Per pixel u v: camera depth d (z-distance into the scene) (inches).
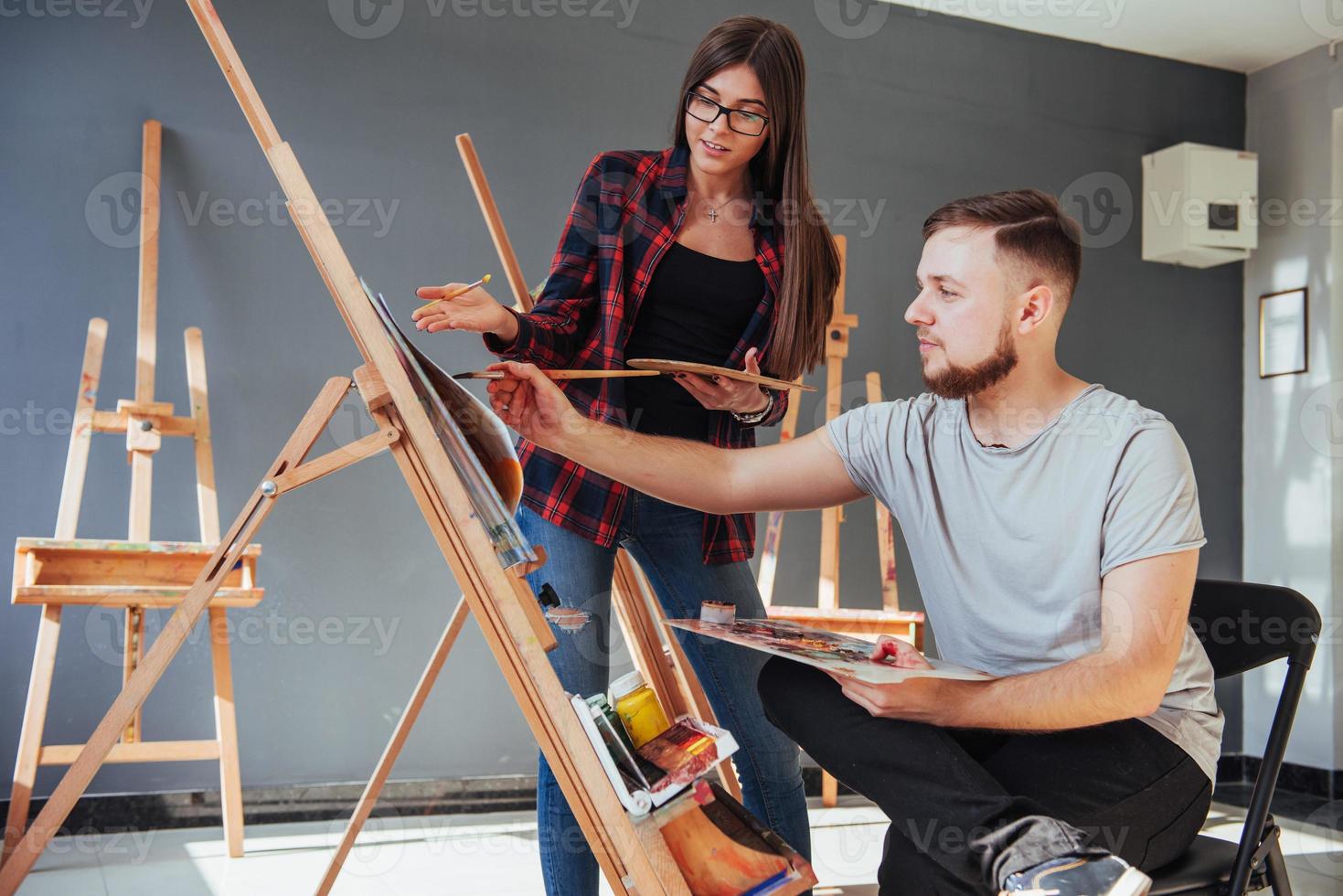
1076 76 156.3
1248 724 156.6
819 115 142.6
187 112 118.9
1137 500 45.2
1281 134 161.0
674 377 63.2
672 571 65.5
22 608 110.7
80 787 53.1
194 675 115.9
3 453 111.3
